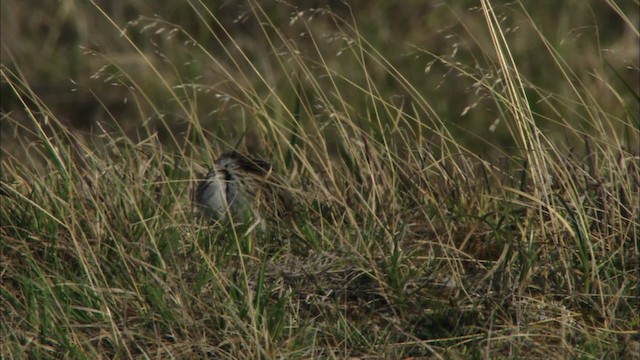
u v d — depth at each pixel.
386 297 8.84
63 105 20.23
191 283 9.21
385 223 9.97
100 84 20.38
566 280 9.03
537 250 9.37
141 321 8.84
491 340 8.39
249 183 10.66
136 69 20.27
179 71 20.06
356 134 10.94
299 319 8.82
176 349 8.48
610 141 10.72
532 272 9.04
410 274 9.22
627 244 9.48
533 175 9.64
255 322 8.30
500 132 19.11
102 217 9.51
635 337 8.44
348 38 11.23
